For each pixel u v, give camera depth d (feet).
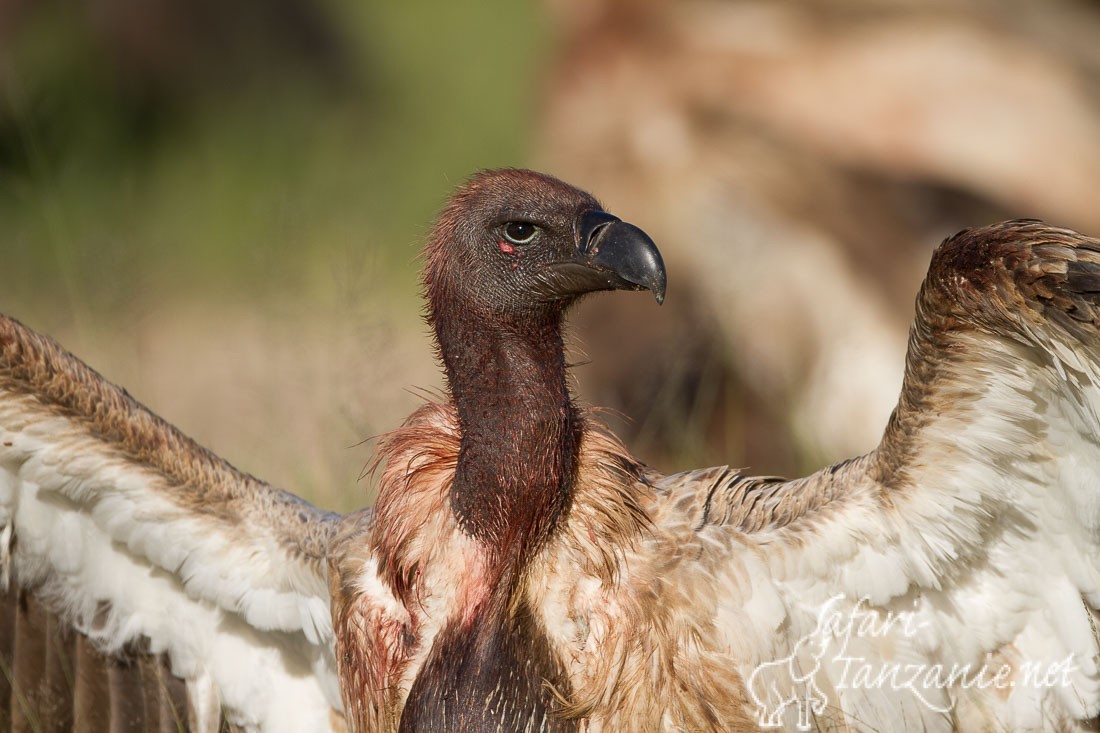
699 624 27.76
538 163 59.06
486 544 28.22
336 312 45.60
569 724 27.73
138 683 33.86
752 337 53.16
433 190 84.17
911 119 54.70
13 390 30.99
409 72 102.12
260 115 97.40
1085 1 58.85
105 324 49.70
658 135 55.93
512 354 27.99
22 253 59.52
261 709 33.45
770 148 55.36
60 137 84.64
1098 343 23.82
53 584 33.14
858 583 27.30
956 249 24.80
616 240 27.07
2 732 34.22
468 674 27.84
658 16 57.52
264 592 31.96
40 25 95.30
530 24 100.01
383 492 29.45
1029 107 54.49
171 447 31.83
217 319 66.33
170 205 85.10
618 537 28.02
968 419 25.63
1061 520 26.35
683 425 50.96
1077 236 24.16
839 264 53.42
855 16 56.44
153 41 96.84
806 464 48.32
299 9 102.58
